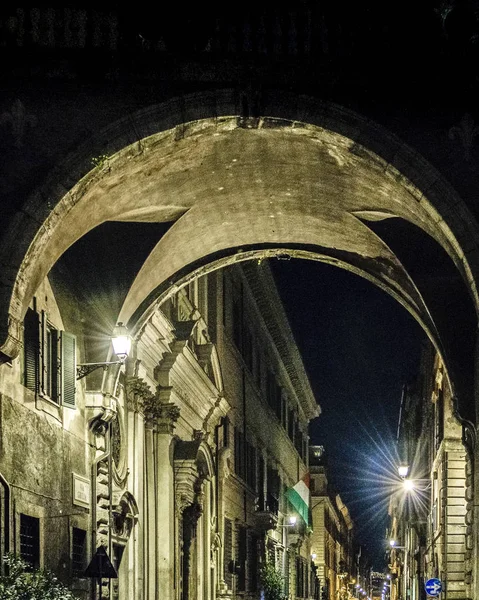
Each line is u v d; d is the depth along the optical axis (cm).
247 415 4112
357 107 1603
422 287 2059
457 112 1602
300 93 1598
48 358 1816
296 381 5731
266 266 4034
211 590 3219
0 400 1543
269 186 1992
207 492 3175
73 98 1581
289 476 5659
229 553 3653
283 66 1598
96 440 2077
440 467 3262
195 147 1712
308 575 6306
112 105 1584
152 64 1588
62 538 1839
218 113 1594
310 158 1800
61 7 1570
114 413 2092
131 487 2342
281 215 2184
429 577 3781
